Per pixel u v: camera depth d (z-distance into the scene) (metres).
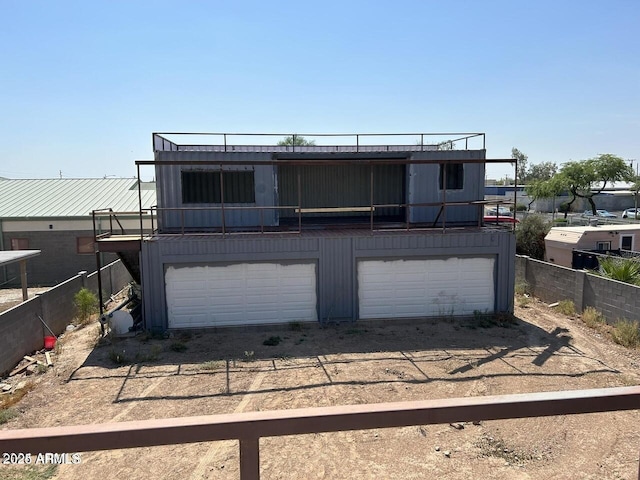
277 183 16.69
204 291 13.99
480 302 14.98
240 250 13.88
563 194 59.19
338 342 12.73
